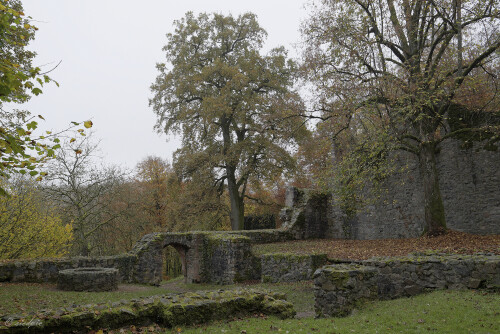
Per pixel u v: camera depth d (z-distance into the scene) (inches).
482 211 624.7
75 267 572.1
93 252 1028.5
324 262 605.3
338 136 712.4
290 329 248.7
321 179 716.7
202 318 271.3
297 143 997.2
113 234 989.2
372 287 335.9
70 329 231.1
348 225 928.3
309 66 636.7
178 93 1031.0
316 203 980.6
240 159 1031.0
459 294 307.4
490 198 616.7
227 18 1114.1
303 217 953.5
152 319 263.0
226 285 680.4
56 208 828.6
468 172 649.0
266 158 1035.3
